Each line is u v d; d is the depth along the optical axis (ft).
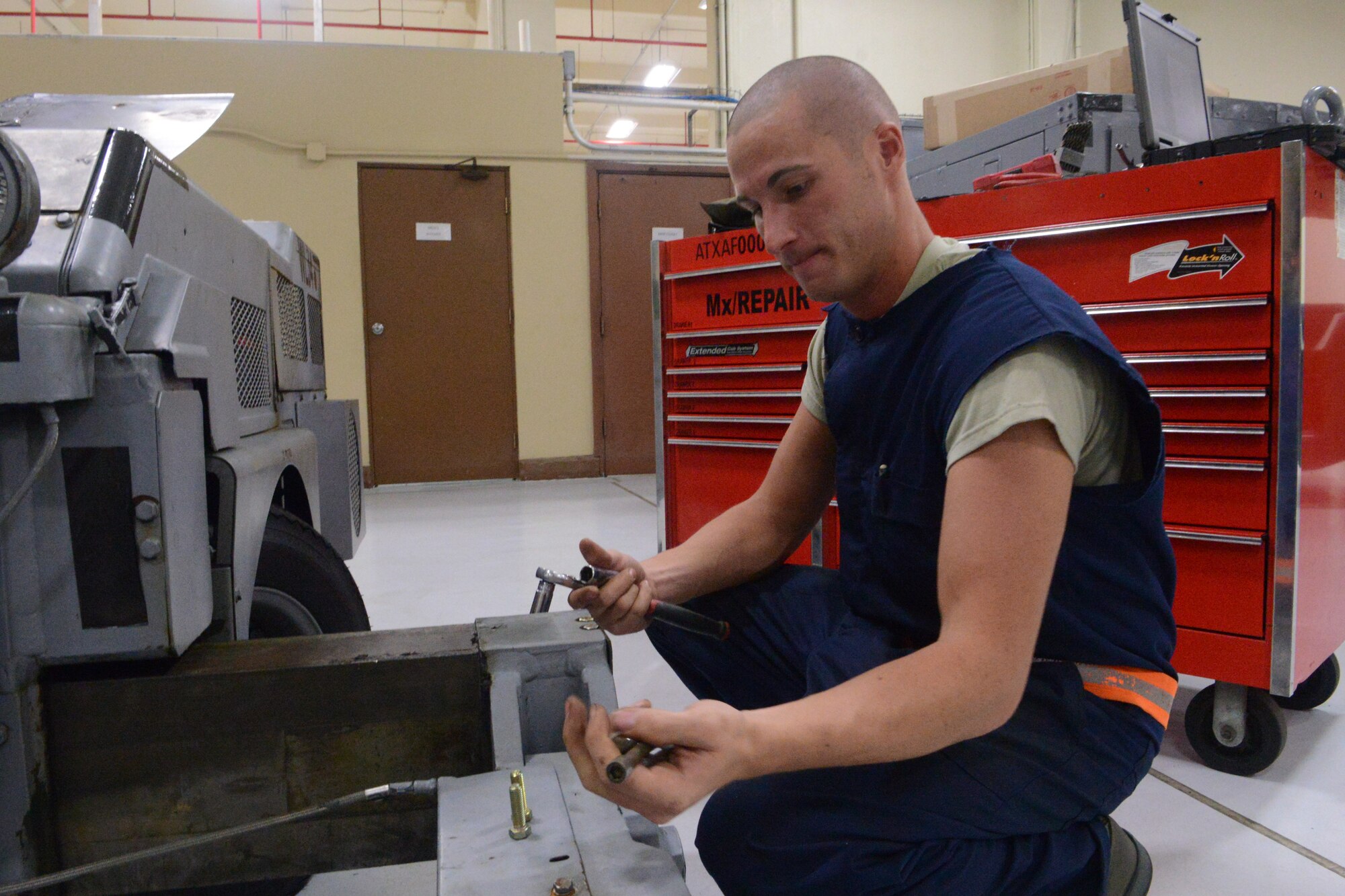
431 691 2.69
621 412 18.03
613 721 1.81
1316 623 5.03
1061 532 2.10
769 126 2.30
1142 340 5.10
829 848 2.34
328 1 28.78
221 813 2.62
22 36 14.96
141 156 3.05
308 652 2.75
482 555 10.62
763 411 7.38
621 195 17.63
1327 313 4.90
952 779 2.31
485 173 16.93
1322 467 4.96
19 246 2.19
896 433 2.56
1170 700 2.62
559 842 1.96
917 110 20.16
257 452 3.58
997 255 2.53
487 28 26.04
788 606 3.35
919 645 2.65
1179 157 4.96
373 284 16.66
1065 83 7.43
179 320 2.83
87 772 2.56
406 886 3.93
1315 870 3.94
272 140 16.01
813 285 2.49
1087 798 2.43
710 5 19.45
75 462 2.45
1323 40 18.93
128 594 2.51
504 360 17.38
